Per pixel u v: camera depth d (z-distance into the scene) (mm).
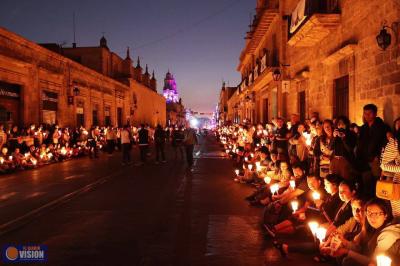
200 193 11281
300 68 16344
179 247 6449
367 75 9484
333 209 6266
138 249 6352
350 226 5625
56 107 25953
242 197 10609
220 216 8508
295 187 7379
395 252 4453
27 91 21812
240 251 6242
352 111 10383
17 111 21281
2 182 13516
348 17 10727
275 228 6754
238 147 18703
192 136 18594
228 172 16109
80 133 24797
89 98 32562
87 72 31938
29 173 16000
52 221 8156
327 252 5375
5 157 16250
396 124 6512
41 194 11219
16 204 9844
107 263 5742
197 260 5848
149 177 14781
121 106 43438
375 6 9008
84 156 24625
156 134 20609
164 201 10172
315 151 9031
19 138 17812
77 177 14805
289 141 12000
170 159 22328
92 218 8391
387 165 5383
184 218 8359
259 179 12078
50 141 21328
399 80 7930
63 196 10898
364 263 4820
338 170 7195
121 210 9141
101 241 6785
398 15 7926
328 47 12523
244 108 39125
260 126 17734
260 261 5797
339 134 7277
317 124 9664
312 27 11859
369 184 7027
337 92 11992
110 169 17469
